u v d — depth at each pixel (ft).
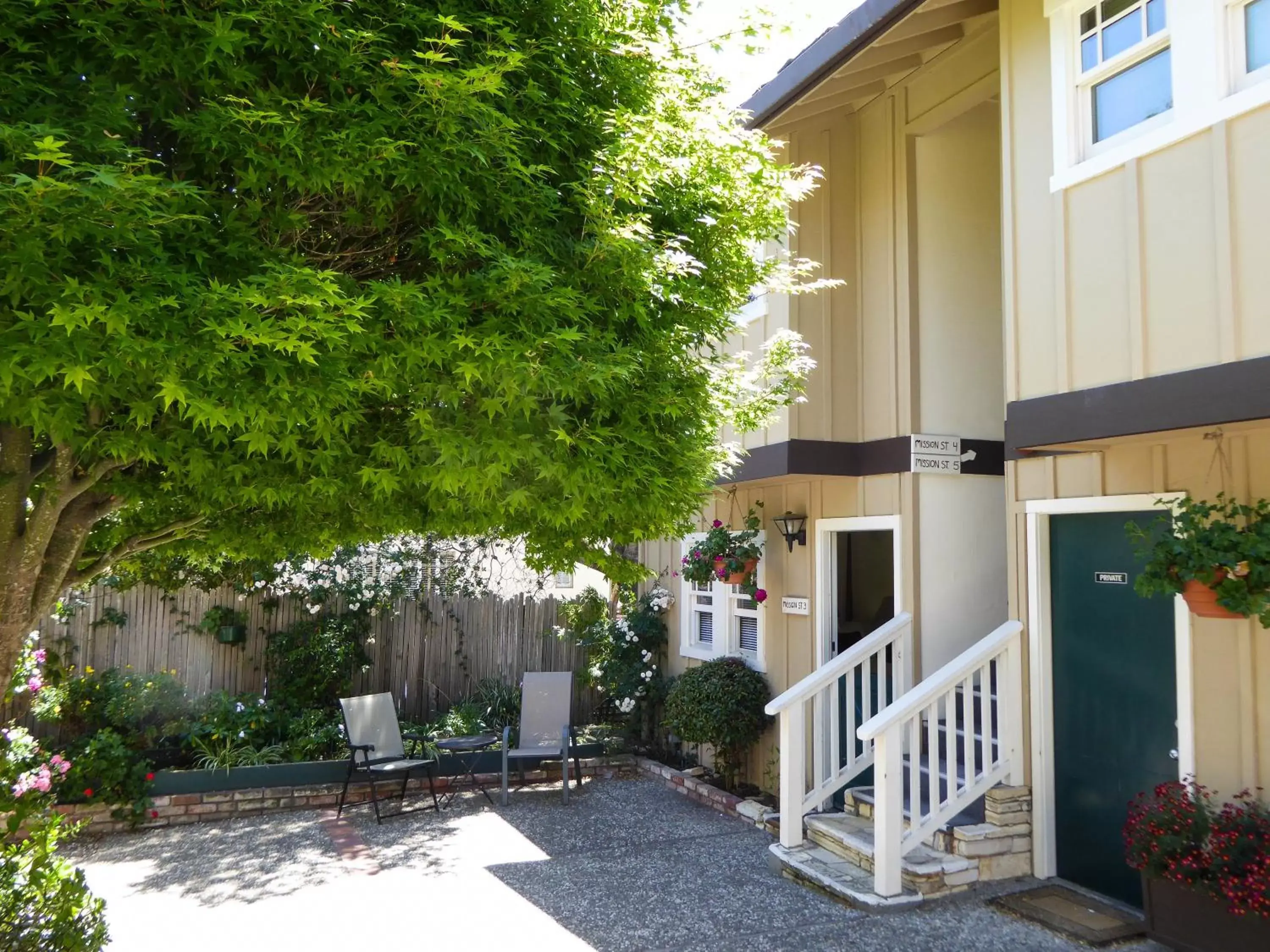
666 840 24.90
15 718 27.17
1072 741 19.83
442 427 10.97
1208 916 14.97
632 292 12.66
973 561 24.94
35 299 8.63
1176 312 15.23
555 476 11.20
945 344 25.38
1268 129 13.93
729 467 24.06
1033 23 19.11
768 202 16.08
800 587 28.14
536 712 32.17
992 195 26.55
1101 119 17.58
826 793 22.97
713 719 27.48
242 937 18.21
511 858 23.41
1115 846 18.80
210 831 26.45
